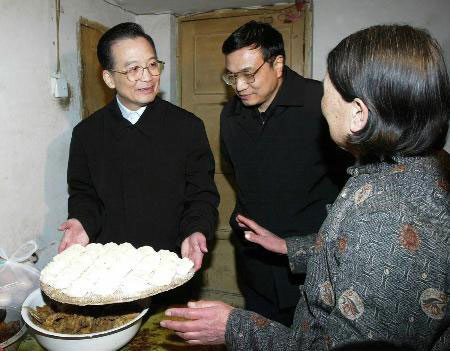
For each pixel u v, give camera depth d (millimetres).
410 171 603
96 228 1465
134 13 2510
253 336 745
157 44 2541
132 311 1027
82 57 1920
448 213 572
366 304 570
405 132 594
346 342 580
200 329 786
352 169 693
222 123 1731
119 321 975
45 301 1065
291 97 1537
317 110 1533
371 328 566
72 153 1562
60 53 1751
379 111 594
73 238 1349
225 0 2305
